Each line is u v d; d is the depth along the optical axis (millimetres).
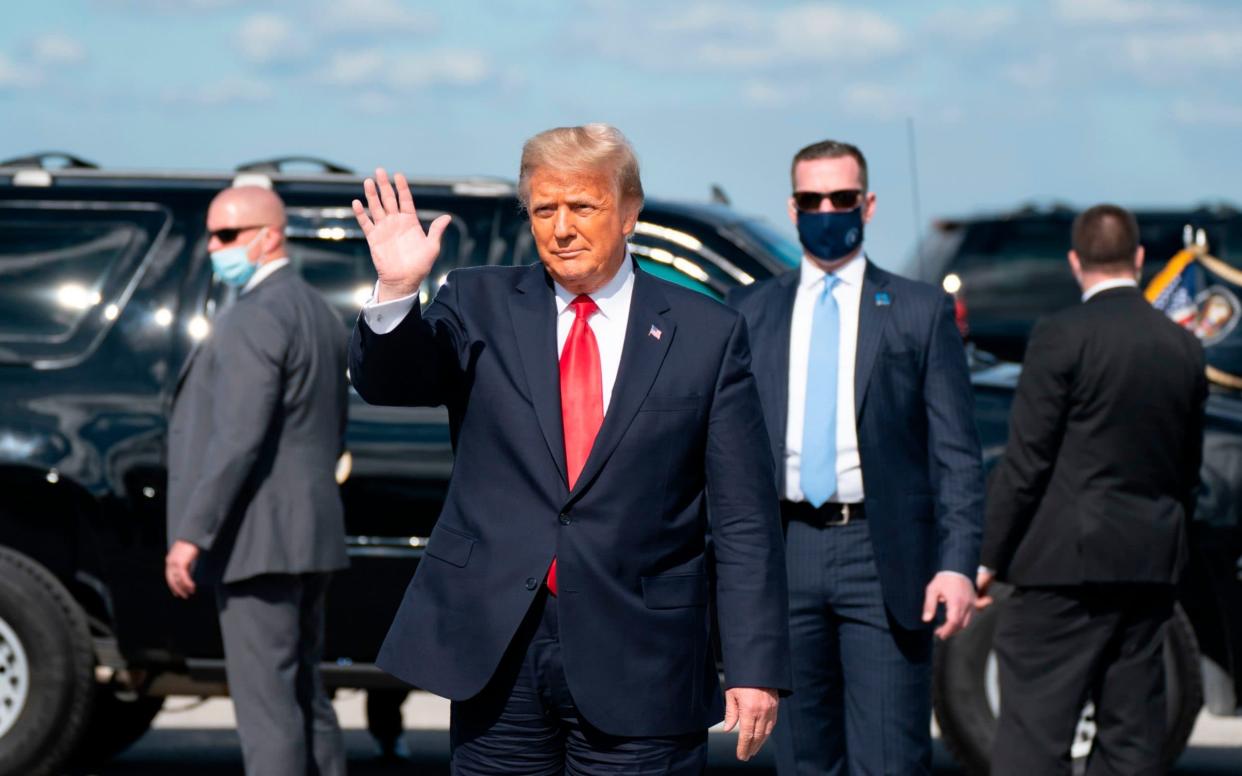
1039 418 12211
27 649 15172
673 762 8203
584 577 8047
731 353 8297
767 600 8234
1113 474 12188
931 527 11422
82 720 15250
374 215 7898
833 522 11383
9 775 15133
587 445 8172
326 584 13602
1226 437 15047
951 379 11445
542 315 8266
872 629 11320
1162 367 12133
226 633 13008
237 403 12758
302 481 13055
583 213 7969
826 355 11523
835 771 11609
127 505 15109
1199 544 14914
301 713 13062
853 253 11602
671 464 8164
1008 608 12633
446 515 8344
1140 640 12414
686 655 8211
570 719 8203
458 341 8281
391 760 17391
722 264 15430
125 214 15703
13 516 15352
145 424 15180
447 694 8094
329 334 13375
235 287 15438
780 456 11477
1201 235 25359
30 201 15797
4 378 15367
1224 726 18766
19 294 15586
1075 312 12328
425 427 14945
